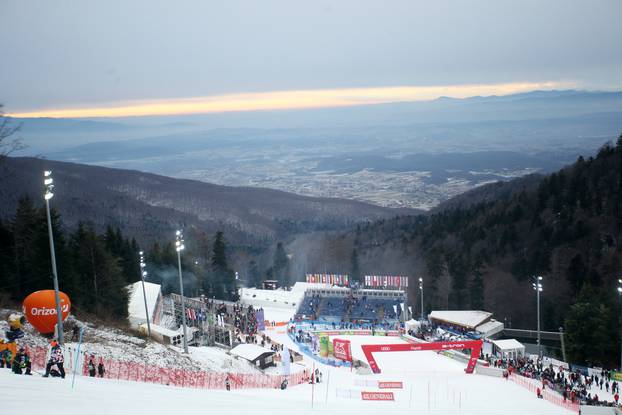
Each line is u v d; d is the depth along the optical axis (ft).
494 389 199.93
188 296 427.33
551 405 176.35
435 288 464.24
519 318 395.14
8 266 221.25
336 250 654.53
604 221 435.94
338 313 365.81
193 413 79.71
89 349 146.30
